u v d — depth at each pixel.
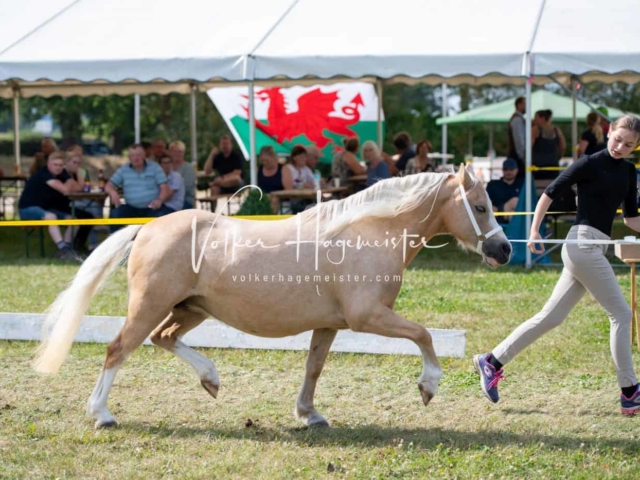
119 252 5.10
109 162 24.28
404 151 15.97
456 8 11.49
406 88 36.56
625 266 10.82
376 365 6.40
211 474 4.28
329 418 5.27
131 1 12.82
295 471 4.32
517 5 11.38
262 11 12.06
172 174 12.23
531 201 10.98
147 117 34.19
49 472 4.31
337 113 18.27
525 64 10.07
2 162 23.84
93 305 8.50
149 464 4.42
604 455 4.54
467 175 4.93
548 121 13.76
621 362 5.18
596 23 10.66
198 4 12.50
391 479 4.22
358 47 10.66
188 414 5.33
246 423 5.10
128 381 6.02
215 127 31.81
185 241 4.92
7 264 11.40
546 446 4.70
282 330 4.96
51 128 35.78
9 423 5.11
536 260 11.12
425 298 8.81
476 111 23.20
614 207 5.14
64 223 8.36
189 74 10.84
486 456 4.54
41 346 5.20
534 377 6.09
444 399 5.63
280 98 18.23
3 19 12.55
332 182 14.46
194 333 6.89
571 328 7.38
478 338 7.11
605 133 15.51
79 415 5.28
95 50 11.27
